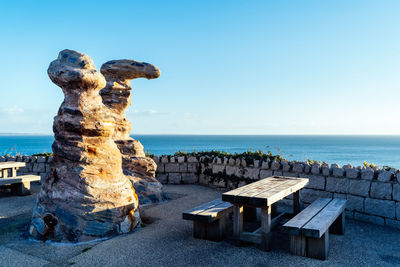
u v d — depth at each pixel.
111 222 5.31
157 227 5.89
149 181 8.33
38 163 11.73
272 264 4.19
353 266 4.14
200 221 4.85
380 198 6.30
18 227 5.92
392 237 5.41
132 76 8.77
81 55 5.65
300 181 6.03
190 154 11.64
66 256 4.45
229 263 4.22
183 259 4.35
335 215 5.00
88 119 5.42
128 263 4.21
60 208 5.16
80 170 5.27
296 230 4.27
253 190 5.09
